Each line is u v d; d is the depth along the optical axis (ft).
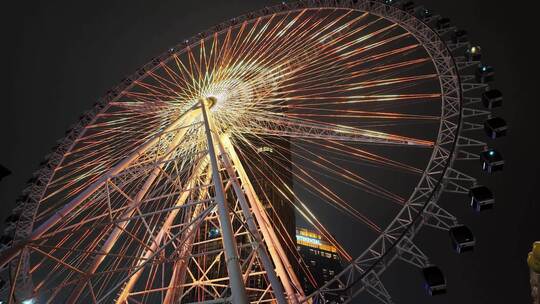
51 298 56.29
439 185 74.08
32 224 93.86
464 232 67.31
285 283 70.95
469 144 79.05
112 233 70.49
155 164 71.10
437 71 90.33
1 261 48.03
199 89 109.70
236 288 35.04
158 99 109.29
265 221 82.23
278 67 107.45
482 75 94.53
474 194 72.18
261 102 106.01
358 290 65.57
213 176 56.44
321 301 67.21
